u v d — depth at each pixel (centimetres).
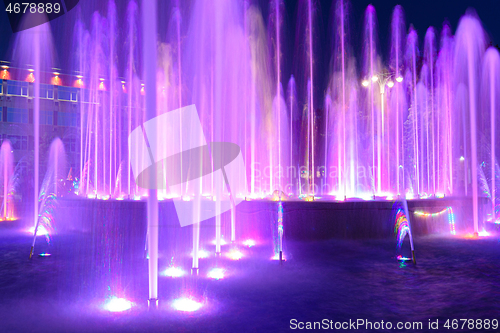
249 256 830
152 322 430
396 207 1084
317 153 2619
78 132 4134
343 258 798
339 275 651
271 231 1029
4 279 641
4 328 415
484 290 557
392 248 912
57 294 550
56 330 409
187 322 430
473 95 1287
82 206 1229
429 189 2108
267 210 1039
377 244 968
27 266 745
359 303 499
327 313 460
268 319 439
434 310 471
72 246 979
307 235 1020
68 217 1251
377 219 1059
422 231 1117
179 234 1076
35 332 403
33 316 455
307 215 1024
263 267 718
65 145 4069
